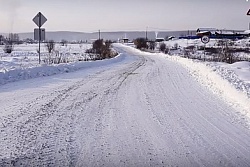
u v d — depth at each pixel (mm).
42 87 13531
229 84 13406
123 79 17406
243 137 7195
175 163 5566
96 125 7824
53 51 58156
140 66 28516
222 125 8195
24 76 16609
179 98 11969
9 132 6930
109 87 14148
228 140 6957
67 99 10930
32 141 6426
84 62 26984
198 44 87375
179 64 31875
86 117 8547
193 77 19219
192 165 5492
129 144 6508
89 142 6547
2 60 36281
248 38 97188
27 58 41094
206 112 9680
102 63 30828
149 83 15938
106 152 6016
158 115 9102
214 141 6863
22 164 5289
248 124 8336
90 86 14281
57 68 20875
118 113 9172
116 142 6605
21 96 11172
